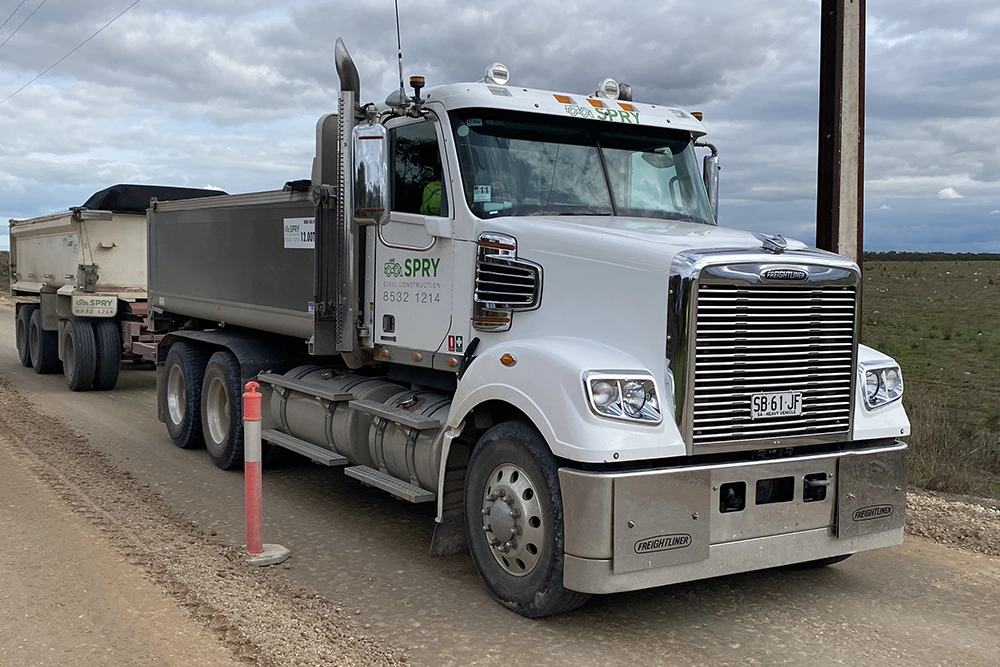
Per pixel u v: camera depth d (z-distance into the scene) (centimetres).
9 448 899
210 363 879
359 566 579
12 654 429
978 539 647
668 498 449
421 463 586
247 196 809
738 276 461
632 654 448
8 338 2225
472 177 572
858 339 510
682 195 649
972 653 456
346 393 684
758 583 561
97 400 1279
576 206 592
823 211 793
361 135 550
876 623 496
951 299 4469
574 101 607
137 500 721
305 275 713
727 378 464
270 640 444
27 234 1653
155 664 419
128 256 1379
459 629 474
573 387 449
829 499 505
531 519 479
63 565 556
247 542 590
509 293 543
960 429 935
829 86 783
